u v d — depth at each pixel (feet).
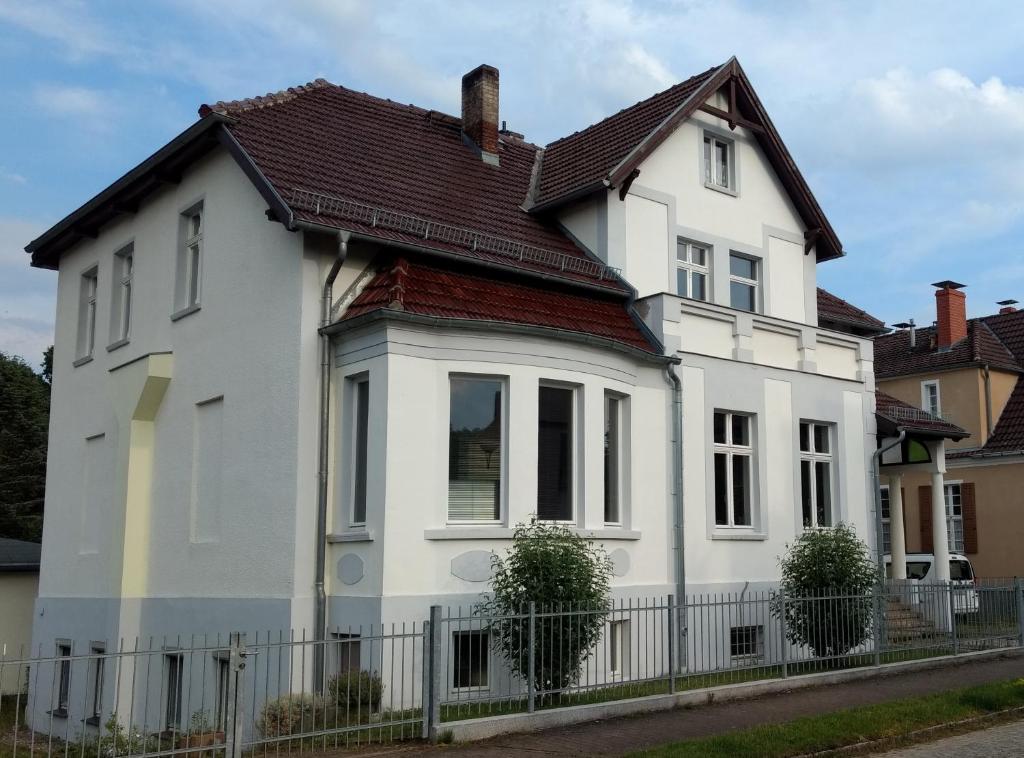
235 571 46.85
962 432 68.85
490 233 52.54
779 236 65.31
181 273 55.16
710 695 40.16
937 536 68.64
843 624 48.60
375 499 41.24
